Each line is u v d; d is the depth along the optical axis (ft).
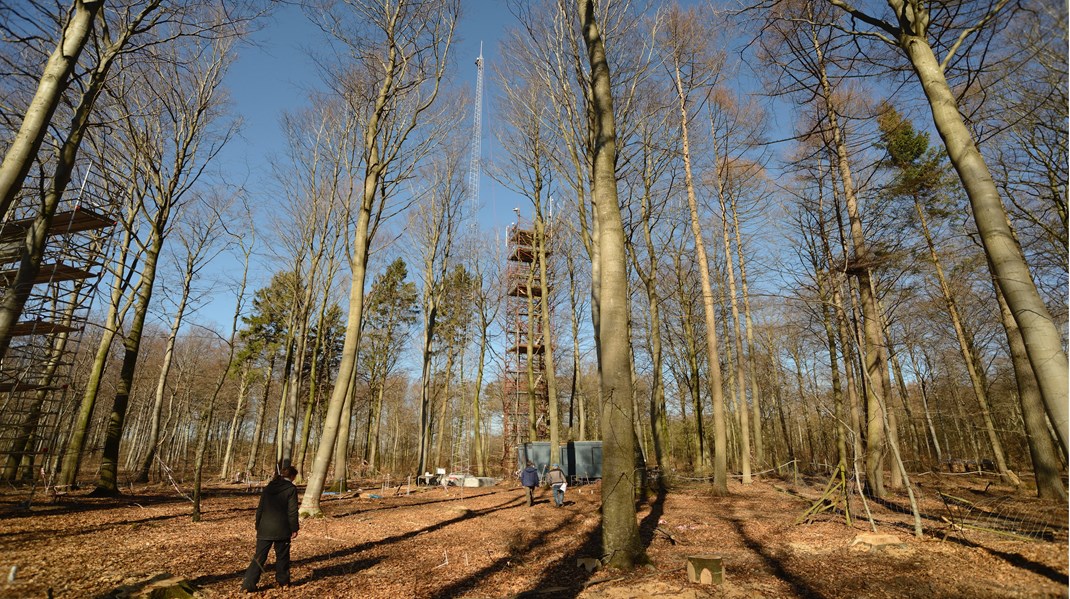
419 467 88.63
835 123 52.47
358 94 51.24
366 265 44.68
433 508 49.57
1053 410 17.69
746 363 118.52
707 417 136.67
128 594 17.74
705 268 59.57
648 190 63.00
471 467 127.13
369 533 34.50
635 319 108.06
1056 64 33.19
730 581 22.08
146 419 126.82
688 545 30.27
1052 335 18.19
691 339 96.17
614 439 25.45
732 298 74.59
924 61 24.17
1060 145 46.75
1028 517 34.63
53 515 33.73
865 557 25.73
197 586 20.56
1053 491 42.34
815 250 70.54
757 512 43.09
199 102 58.70
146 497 49.11
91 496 45.06
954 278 72.79
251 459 100.37
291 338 85.71
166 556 24.68
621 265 27.84
